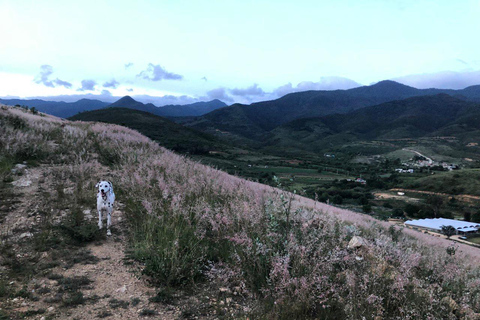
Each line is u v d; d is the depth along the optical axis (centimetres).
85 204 841
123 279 507
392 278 459
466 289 521
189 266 524
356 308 387
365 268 486
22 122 1633
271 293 426
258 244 489
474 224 7306
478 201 10756
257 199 750
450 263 684
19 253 550
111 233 701
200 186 939
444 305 443
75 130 1783
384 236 831
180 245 574
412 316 396
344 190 12838
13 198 791
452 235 6366
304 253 461
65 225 657
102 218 773
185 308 424
